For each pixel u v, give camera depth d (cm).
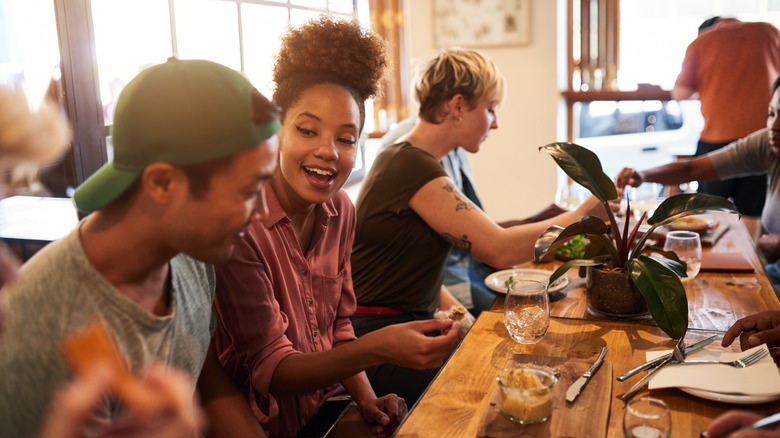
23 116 59
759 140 264
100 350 62
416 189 193
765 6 421
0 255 68
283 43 142
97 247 88
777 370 116
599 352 134
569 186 262
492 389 119
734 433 91
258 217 96
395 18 427
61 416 59
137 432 61
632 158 468
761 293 167
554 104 437
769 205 264
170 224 88
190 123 84
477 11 429
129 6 246
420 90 213
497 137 450
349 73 139
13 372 79
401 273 201
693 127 457
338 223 160
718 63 354
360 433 142
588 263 151
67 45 218
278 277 144
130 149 85
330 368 130
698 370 118
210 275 116
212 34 295
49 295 83
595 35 449
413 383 184
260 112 89
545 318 138
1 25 203
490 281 191
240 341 139
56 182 225
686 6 433
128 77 248
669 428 94
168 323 97
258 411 142
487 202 461
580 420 106
